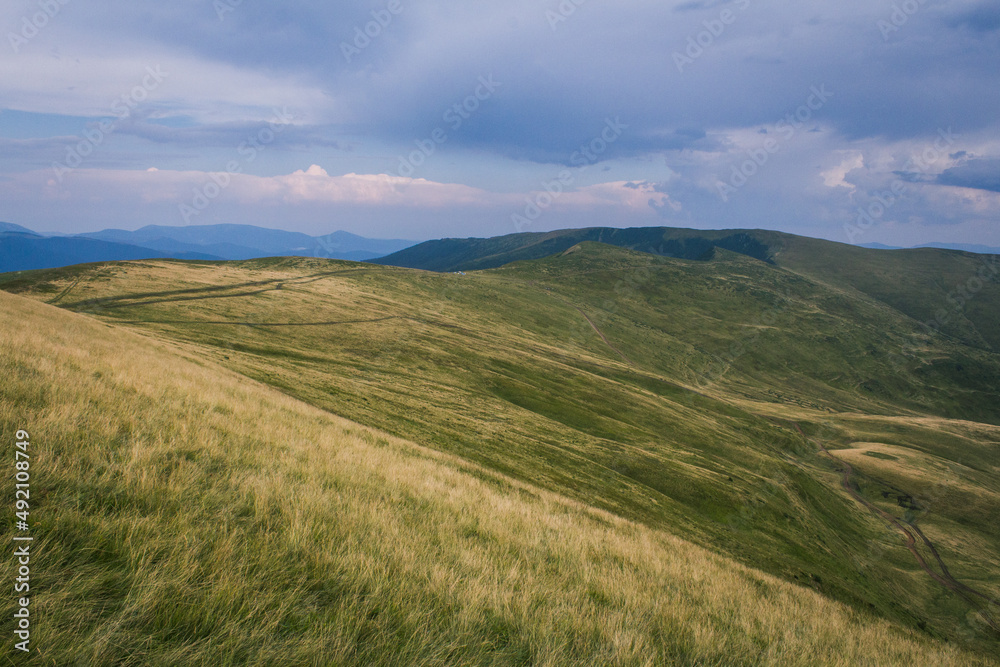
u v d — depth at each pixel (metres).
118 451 6.65
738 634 7.37
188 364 29.67
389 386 56.75
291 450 10.57
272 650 3.83
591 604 6.78
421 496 10.47
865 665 8.03
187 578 4.32
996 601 57.78
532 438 52.06
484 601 5.76
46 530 4.33
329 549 5.76
